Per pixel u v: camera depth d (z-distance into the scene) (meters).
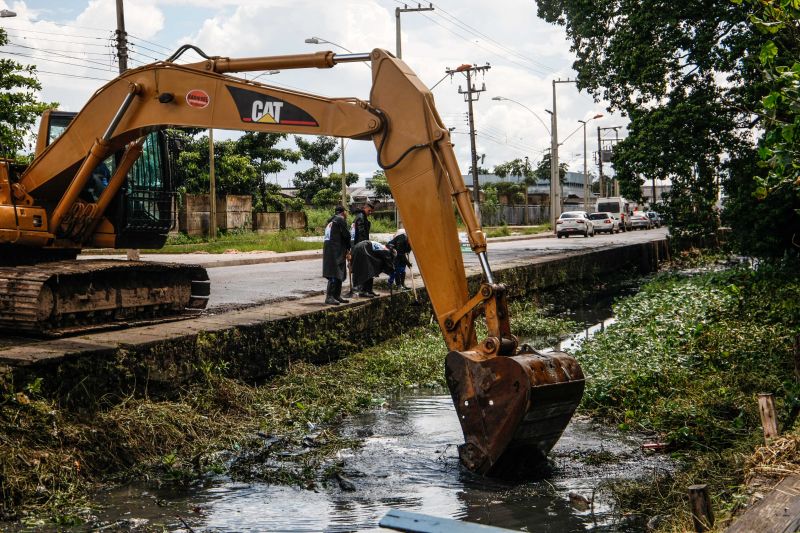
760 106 18.12
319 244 36.38
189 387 8.94
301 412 9.09
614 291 26.61
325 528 5.68
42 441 6.68
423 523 3.51
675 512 5.60
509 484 6.66
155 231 11.02
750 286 15.85
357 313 12.98
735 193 20.30
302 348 11.27
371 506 6.16
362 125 7.43
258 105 8.11
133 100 8.84
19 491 6.09
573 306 22.23
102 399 7.70
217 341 9.48
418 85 7.27
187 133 46.56
